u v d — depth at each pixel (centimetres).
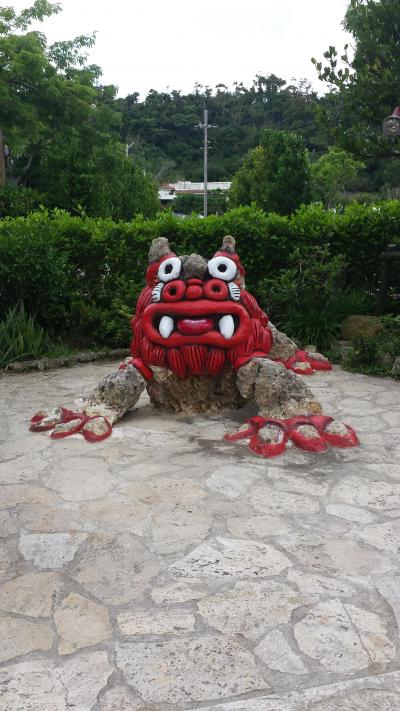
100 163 1992
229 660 222
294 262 835
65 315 802
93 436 445
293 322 781
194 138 6384
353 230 835
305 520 324
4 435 468
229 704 202
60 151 1953
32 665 222
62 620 246
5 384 645
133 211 2133
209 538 306
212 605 253
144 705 203
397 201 861
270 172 2302
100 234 813
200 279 454
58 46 1892
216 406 500
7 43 1659
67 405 557
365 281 870
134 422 483
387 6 760
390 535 307
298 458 408
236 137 6212
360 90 753
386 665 219
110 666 221
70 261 823
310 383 630
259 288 813
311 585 266
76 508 341
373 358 686
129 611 251
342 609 249
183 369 461
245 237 830
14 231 757
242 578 272
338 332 779
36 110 1772
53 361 723
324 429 436
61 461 409
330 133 794
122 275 830
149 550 297
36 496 357
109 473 387
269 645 229
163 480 375
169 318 456
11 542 306
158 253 484
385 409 533
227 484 368
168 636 235
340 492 357
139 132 6219
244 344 457
